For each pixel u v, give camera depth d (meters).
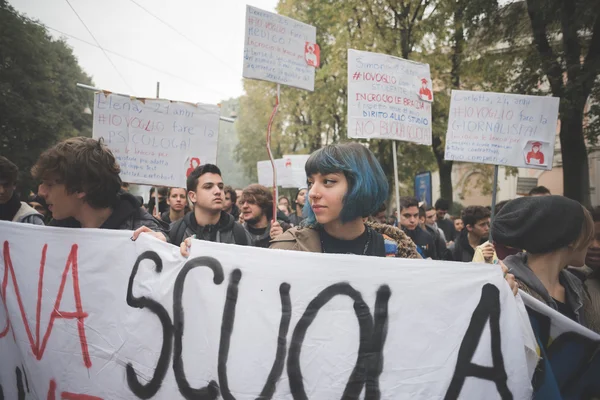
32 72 24.62
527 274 1.92
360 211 1.77
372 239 1.92
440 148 16.31
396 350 1.65
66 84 29.64
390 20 14.93
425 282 1.69
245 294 1.71
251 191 4.51
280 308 1.69
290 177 9.22
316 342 1.66
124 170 4.07
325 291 1.69
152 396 1.73
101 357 1.83
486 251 2.45
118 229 2.00
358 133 4.12
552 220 1.87
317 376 1.64
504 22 11.34
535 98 3.56
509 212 1.99
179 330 1.74
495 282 1.71
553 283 1.96
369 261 1.69
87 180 1.84
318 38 19.78
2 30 22.89
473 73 13.28
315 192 1.77
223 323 1.70
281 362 1.65
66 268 1.93
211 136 4.20
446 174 16.62
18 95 23.61
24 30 23.64
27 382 1.98
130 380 1.77
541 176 24.53
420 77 4.40
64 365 1.87
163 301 1.77
